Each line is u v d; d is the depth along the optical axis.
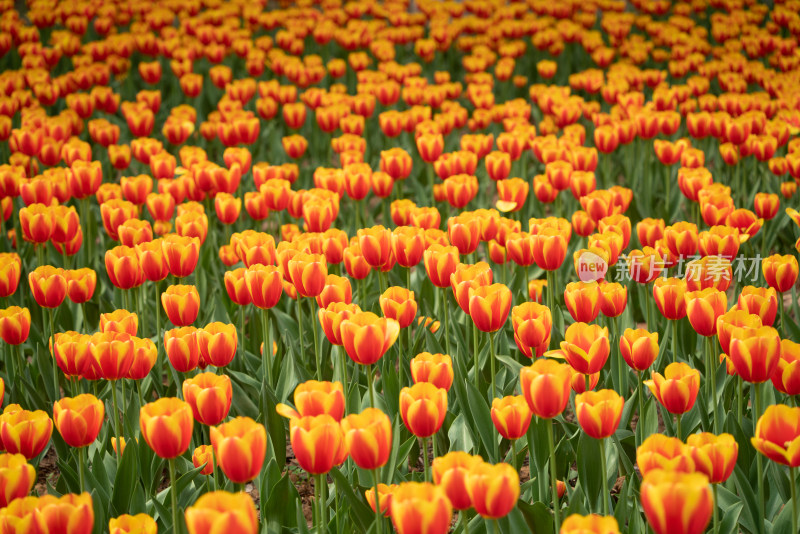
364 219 7.91
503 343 5.18
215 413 3.31
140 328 5.92
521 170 8.98
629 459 4.33
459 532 3.53
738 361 3.30
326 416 2.85
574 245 7.41
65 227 5.60
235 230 8.37
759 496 3.63
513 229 5.46
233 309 6.32
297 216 6.19
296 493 3.68
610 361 5.07
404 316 4.24
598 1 14.36
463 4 14.30
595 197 5.71
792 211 4.82
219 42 12.33
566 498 4.30
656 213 8.12
